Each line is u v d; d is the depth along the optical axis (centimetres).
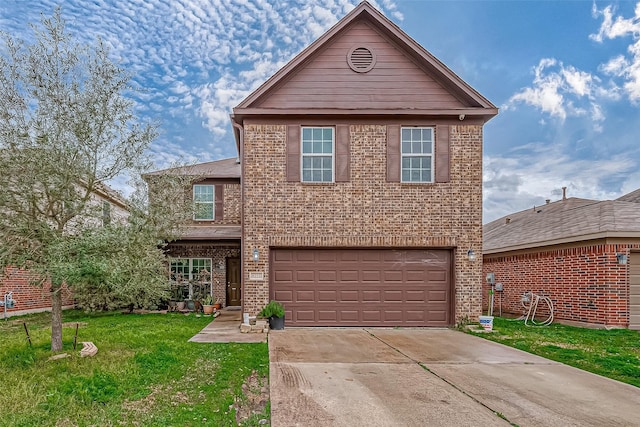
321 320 1062
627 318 1025
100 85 680
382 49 1113
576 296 1123
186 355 704
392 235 1065
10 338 862
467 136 1084
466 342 858
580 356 728
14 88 633
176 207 809
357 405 479
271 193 1066
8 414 438
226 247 1622
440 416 448
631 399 507
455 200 1073
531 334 952
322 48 1110
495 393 525
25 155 606
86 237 632
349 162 1077
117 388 520
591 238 1066
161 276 786
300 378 583
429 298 1073
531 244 1284
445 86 1103
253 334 941
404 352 757
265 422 431
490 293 1377
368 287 1073
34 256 640
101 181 698
